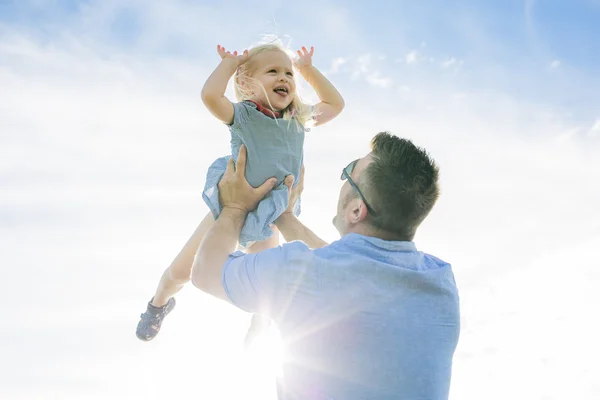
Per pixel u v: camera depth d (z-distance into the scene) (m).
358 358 1.65
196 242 2.92
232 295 1.81
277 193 2.58
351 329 1.66
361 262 1.69
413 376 1.66
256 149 2.64
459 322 1.81
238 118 2.61
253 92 2.77
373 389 1.64
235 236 2.28
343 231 1.90
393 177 1.73
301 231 2.65
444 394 1.73
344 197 1.87
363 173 1.80
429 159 1.80
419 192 1.75
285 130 2.73
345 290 1.67
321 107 2.97
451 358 1.78
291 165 2.75
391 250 1.76
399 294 1.69
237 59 2.70
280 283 1.71
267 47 2.86
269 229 2.54
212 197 2.51
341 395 1.65
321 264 1.70
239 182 2.38
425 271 1.76
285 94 2.79
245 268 1.78
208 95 2.52
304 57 3.00
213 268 1.96
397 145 1.79
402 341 1.67
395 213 1.74
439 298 1.75
